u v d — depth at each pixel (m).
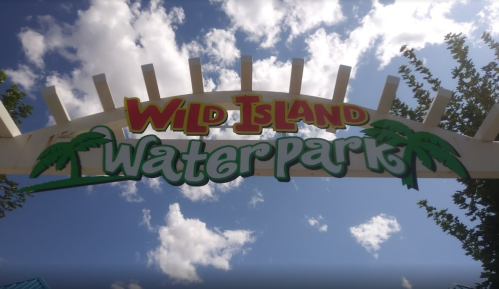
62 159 6.29
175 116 6.79
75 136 6.64
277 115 6.85
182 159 6.27
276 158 6.29
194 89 7.12
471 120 8.09
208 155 6.33
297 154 6.32
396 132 6.65
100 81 6.76
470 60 8.34
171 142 6.48
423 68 8.95
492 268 6.80
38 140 6.56
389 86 6.82
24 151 6.44
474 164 6.45
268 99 7.09
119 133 7.40
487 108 7.94
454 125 8.28
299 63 7.00
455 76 8.51
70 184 5.99
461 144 6.65
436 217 8.11
